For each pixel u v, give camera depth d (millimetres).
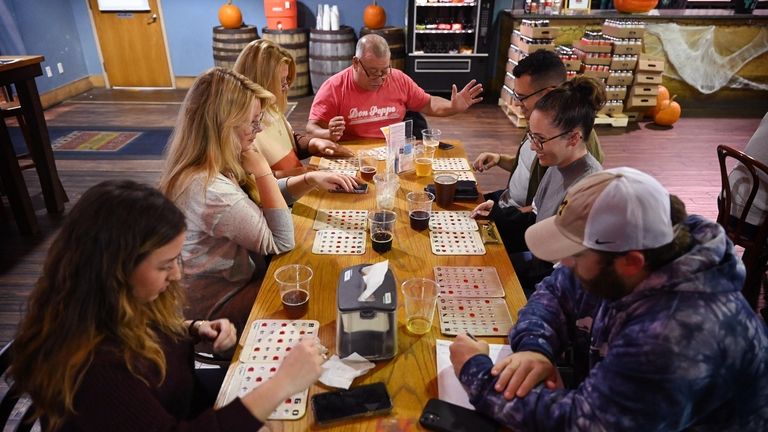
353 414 1012
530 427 942
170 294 1141
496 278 1488
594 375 917
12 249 3127
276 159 2375
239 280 1674
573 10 5996
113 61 6855
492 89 6484
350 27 6523
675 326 813
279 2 6078
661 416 823
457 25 6043
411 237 1718
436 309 1346
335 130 2549
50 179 3475
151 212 920
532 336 1122
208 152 1512
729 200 2256
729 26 5645
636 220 812
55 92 6219
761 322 876
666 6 6191
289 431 989
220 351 1293
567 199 913
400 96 2920
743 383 853
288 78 2439
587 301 1159
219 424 913
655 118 5480
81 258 879
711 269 824
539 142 1664
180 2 6547
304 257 1593
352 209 1930
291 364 969
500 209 2111
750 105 6105
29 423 1076
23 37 5703
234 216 1517
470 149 4781
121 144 4855
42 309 896
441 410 1023
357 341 1153
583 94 1580
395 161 2217
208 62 6891
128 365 916
